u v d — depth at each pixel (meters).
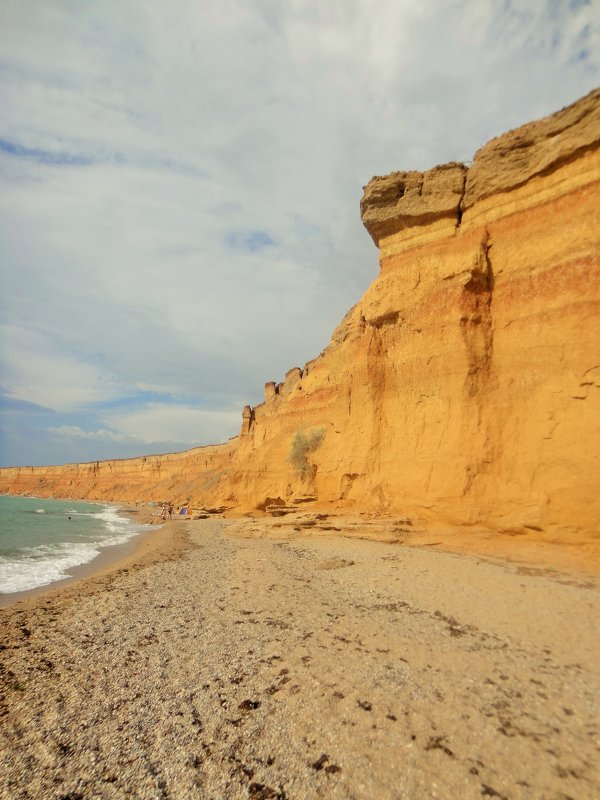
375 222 25.84
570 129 18.62
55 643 9.59
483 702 6.31
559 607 10.05
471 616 9.86
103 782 5.17
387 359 25.45
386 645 8.46
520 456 18.05
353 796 4.74
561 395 17.30
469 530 18.52
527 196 20.23
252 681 7.32
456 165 23.31
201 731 6.04
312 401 43.59
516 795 4.61
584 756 5.13
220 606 11.87
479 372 20.30
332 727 5.93
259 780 5.07
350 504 26.02
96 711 6.66
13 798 4.94
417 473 21.58
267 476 44.41
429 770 5.03
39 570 20.61
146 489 121.69
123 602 12.91
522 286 19.69
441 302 22.23
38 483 160.75
